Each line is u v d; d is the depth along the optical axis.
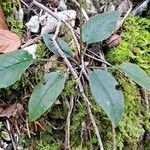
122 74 0.24
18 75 0.20
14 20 0.24
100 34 0.23
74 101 0.23
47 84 0.21
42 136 0.23
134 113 0.23
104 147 0.22
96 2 0.26
